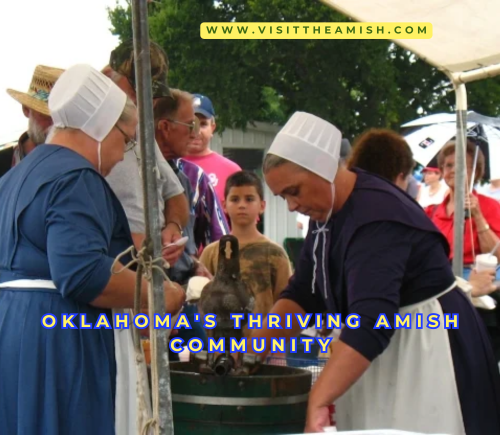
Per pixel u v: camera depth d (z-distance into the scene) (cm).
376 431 182
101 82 236
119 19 1534
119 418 233
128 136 240
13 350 226
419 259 242
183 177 356
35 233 228
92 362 230
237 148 1591
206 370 232
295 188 235
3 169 409
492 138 543
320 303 273
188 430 231
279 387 229
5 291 232
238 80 1489
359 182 245
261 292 359
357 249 234
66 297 224
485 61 372
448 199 436
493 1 318
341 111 1556
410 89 1653
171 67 1485
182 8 1461
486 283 309
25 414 221
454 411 243
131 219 266
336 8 349
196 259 339
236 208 368
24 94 309
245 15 1431
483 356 252
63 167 227
